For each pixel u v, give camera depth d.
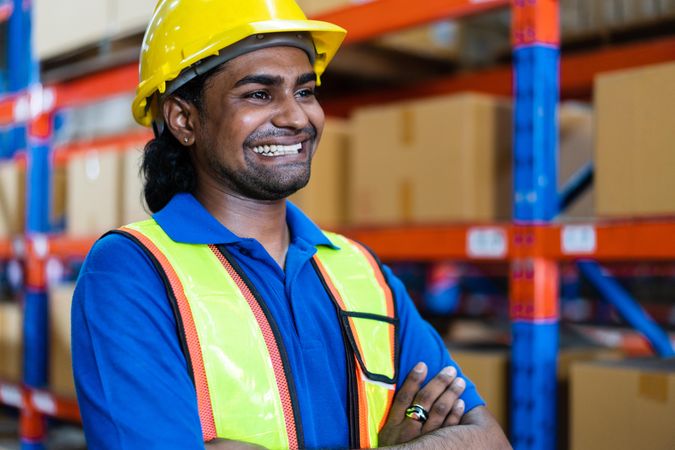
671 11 2.56
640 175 1.97
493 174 2.42
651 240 1.91
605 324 4.10
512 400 2.26
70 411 3.21
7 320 3.73
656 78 1.95
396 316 1.47
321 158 2.68
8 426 4.20
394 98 3.41
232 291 1.29
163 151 1.48
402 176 2.50
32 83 3.55
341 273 1.45
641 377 1.93
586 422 2.02
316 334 1.34
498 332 4.02
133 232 1.31
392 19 2.28
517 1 2.06
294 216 1.48
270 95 1.34
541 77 2.04
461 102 2.37
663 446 1.89
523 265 2.08
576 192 2.71
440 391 1.41
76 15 3.04
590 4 2.72
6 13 4.04
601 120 2.05
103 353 1.19
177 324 1.23
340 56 3.00
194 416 1.17
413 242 2.41
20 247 3.60
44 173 3.60
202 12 1.35
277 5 1.37
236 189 1.37
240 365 1.24
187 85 1.39
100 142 4.18
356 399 1.35
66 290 3.34
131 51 2.92
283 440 1.25
